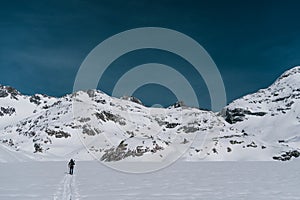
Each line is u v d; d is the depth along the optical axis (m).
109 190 26.42
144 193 24.88
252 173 45.62
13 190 25.30
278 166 65.75
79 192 24.77
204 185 30.64
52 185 29.11
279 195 23.92
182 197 22.94
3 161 91.94
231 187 28.92
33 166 63.78
